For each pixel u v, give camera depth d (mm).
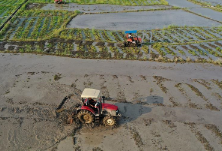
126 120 12773
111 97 14836
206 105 14469
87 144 10969
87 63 19609
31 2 38938
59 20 30547
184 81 17469
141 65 19844
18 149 10398
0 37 24125
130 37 23422
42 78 16734
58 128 11812
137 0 43656
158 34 27797
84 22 30656
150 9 38094
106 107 12039
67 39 24547
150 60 20906
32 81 16266
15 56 20203
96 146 10883
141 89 16016
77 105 13578
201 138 11688
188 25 31719
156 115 13320
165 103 14500
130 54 21891
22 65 18641
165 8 39094
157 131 12062
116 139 11375
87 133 11648
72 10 35531
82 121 12062
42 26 28234
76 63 19484
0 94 14453
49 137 11203
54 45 22922
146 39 25906
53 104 13773
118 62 20156
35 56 20438
